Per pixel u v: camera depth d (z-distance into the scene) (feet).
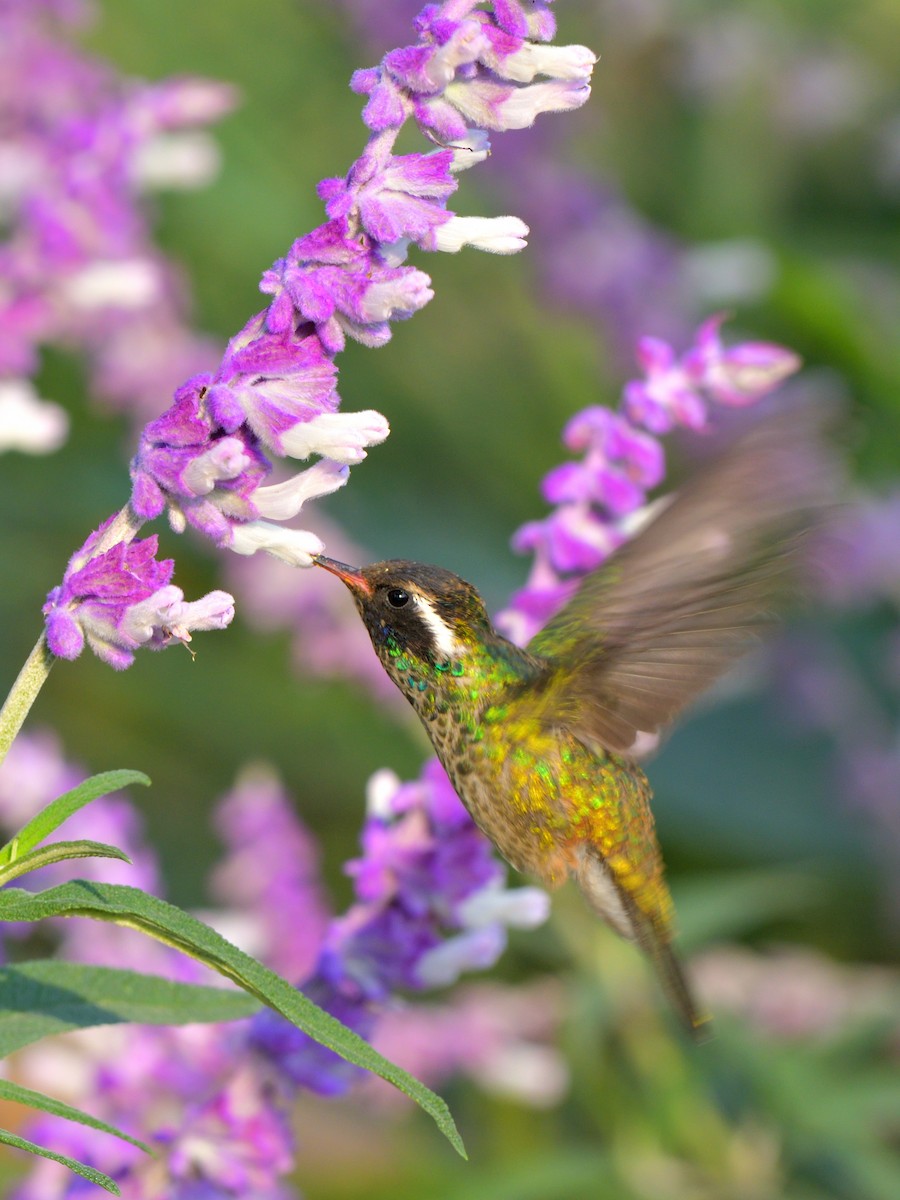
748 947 41.70
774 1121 31.27
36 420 21.91
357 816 44.57
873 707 42.83
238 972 11.32
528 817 18.22
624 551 18.06
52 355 44.11
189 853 42.65
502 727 17.93
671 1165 30.66
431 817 17.74
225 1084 18.07
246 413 12.41
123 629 12.16
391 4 45.98
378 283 12.34
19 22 30.73
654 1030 31.07
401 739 45.34
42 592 45.16
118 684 45.16
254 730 45.16
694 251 43.24
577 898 30.27
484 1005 30.81
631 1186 29.84
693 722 44.93
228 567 33.71
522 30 12.84
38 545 45.14
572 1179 28.22
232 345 12.77
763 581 17.51
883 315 45.44
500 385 49.75
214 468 12.25
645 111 52.90
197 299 48.34
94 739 44.62
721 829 43.83
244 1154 17.85
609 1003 30.27
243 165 49.06
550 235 41.75
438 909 17.48
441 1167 30.42
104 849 11.66
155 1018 14.30
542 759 18.15
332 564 18.25
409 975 17.54
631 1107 31.07
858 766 41.22
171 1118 21.48
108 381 32.99
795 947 40.57
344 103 50.90
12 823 24.38
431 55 12.62
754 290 41.88
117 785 12.01
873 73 54.03
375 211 12.49
